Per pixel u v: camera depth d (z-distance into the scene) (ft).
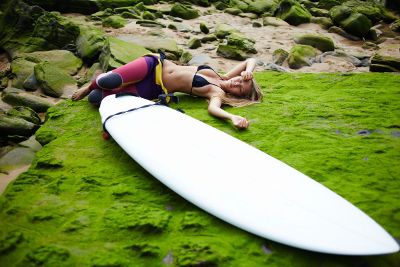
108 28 24.40
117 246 5.93
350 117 10.12
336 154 8.26
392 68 17.70
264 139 9.17
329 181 7.37
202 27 24.89
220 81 11.59
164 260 5.65
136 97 10.37
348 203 6.15
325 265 5.53
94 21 26.58
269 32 26.27
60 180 7.70
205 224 6.36
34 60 18.70
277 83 13.43
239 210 6.23
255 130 9.63
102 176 7.90
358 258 5.61
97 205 6.98
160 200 7.12
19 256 5.76
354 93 11.88
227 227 6.29
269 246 5.87
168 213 6.58
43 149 9.20
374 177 7.41
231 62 20.15
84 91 11.29
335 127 9.60
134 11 28.63
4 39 22.34
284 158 8.23
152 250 5.74
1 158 11.29
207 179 6.94
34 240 6.07
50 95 16.20
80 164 8.39
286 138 9.12
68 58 19.21
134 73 10.73
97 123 10.47
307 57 20.54
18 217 6.63
